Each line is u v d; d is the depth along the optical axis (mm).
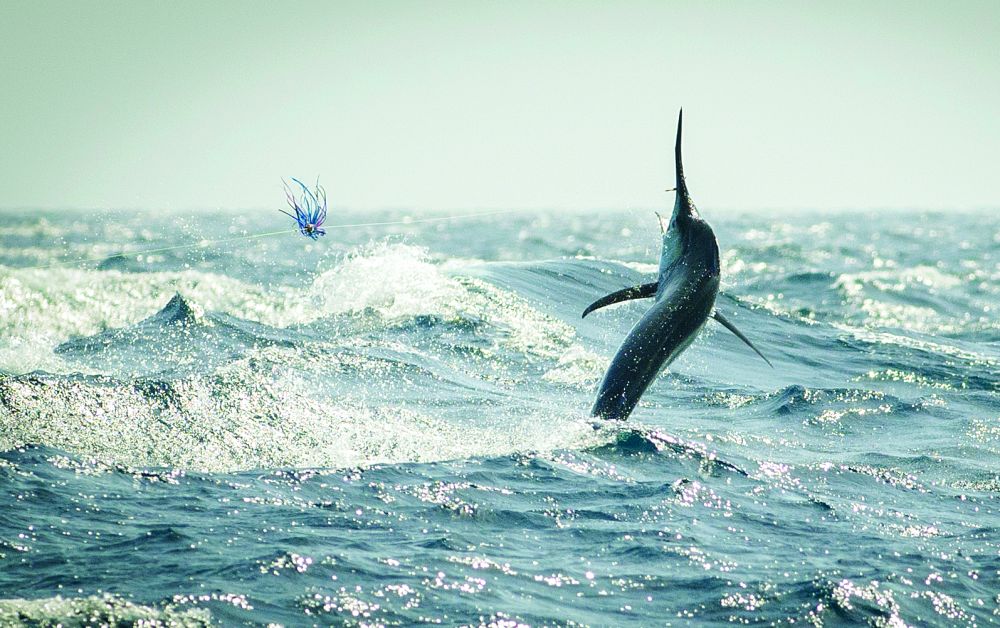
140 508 5910
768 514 6648
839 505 7023
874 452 9078
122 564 4938
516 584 5055
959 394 12547
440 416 9102
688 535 6012
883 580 5328
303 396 9133
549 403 10211
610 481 7168
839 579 5266
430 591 4855
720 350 15227
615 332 15359
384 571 5070
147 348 12031
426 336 13828
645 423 9727
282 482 6660
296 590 4730
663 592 5059
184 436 7629
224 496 6293
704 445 8727
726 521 6414
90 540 5270
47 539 5227
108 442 7305
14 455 6664
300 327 14336
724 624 4703
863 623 4785
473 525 6012
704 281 8648
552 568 5328
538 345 13742
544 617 4656
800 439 9539
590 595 4984
